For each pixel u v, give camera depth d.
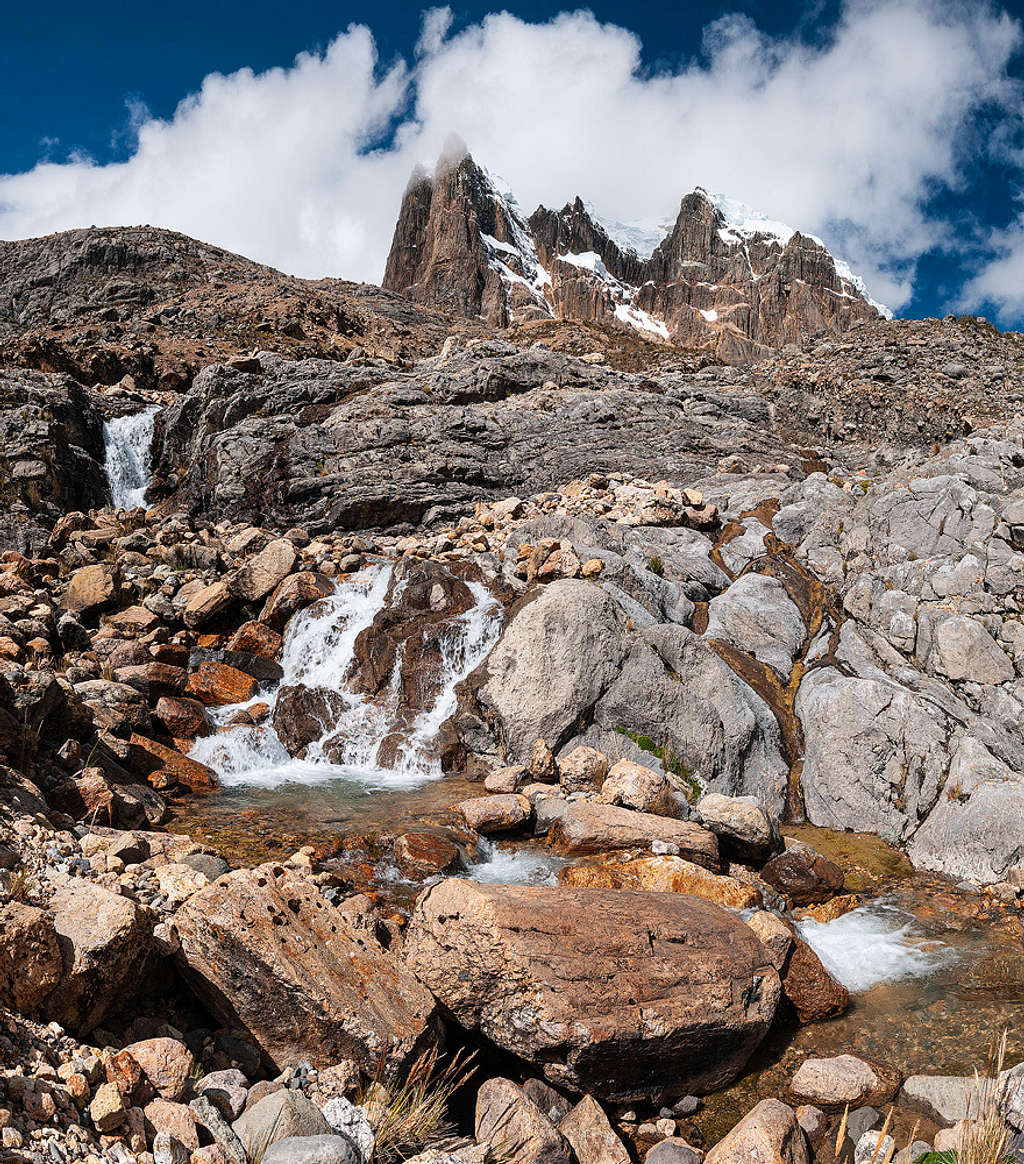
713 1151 6.07
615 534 17.61
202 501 25.23
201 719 13.55
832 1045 7.61
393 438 24.81
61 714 11.13
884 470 20.94
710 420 28.11
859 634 14.12
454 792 12.24
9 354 38.50
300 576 16.56
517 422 26.53
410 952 7.06
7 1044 4.96
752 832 10.39
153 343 45.78
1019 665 12.63
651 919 7.39
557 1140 5.88
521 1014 6.59
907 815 11.66
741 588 15.63
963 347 39.06
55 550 21.53
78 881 6.51
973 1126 5.91
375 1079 6.14
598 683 12.98
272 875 7.19
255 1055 6.29
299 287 68.88
